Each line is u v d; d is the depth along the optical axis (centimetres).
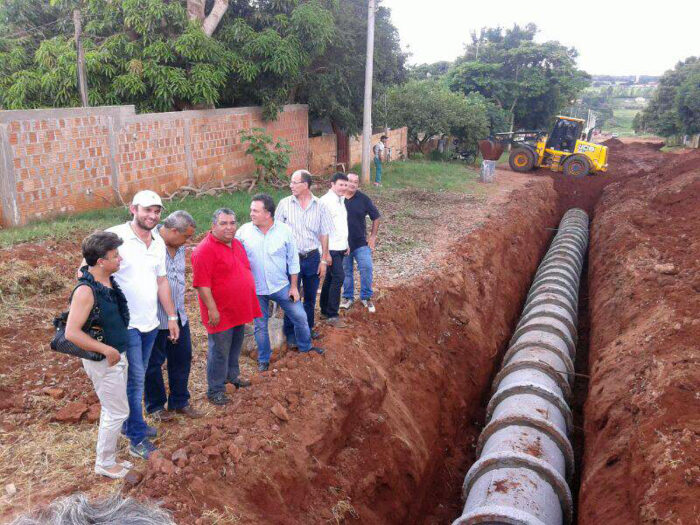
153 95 1455
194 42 1420
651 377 679
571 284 1348
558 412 799
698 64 4994
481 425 999
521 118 4306
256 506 476
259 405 574
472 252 1267
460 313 1077
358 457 648
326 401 627
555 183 2677
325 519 543
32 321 717
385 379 761
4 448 485
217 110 1540
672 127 4878
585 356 1134
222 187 1505
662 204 1549
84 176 1159
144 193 475
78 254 916
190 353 559
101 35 1497
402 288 971
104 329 420
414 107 3203
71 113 1115
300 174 680
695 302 799
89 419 532
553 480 640
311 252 708
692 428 545
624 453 611
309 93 1984
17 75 1428
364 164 2028
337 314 798
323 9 1720
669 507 476
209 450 482
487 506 573
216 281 556
